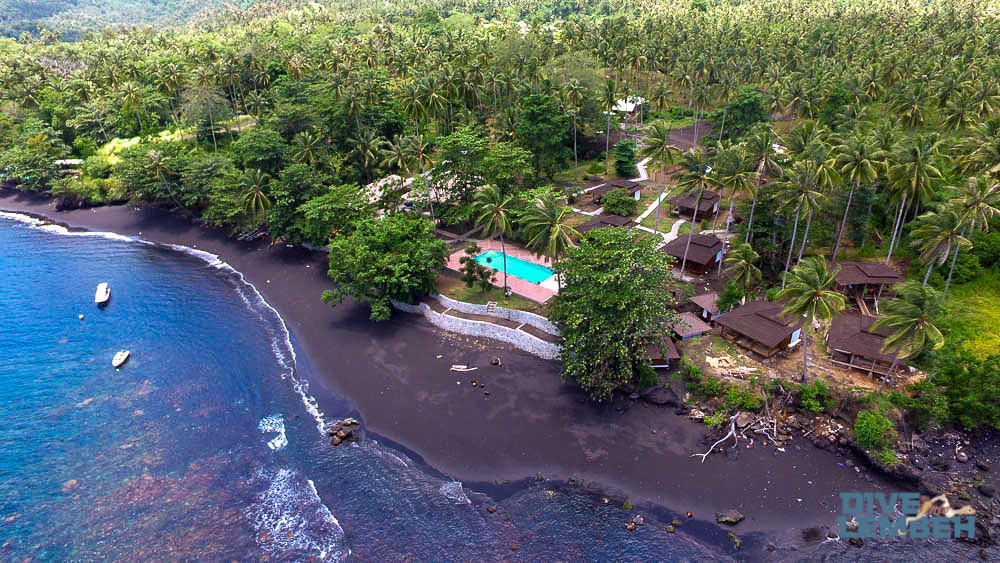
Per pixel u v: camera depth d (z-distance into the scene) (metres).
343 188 92.62
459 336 73.19
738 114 120.94
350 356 70.94
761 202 80.56
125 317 81.88
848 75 121.38
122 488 52.44
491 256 88.81
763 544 44.72
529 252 90.44
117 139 143.00
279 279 92.31
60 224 120.94
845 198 77.38
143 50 190.38
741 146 79.25
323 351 72.38
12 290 90.19
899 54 134.50
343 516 49.19
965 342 61.12
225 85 140.88
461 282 81.94
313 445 57.38
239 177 102.38
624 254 57.31
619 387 60.66
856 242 81.62
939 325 59.06
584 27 174.38
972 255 72.62
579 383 62.72
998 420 50.66
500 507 49.38
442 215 97.00
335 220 89.94
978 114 96.81
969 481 48.72
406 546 46.19
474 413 60.16
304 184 95.88
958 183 82.38
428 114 112.31
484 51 145.50
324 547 46.41
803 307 53.09
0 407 62.97
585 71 129.62
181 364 70.69
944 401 51.38
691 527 46.56
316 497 51.19
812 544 44.44
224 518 49.28
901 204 73.75
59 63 175.75
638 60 149.88
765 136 72.38
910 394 54.47
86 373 69.00
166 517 49.44
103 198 127.19
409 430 58.66
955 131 97.69
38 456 56.19
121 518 49.34
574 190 106.31
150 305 85.38
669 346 61.88
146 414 62.12
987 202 61.66
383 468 54.12
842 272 72.94
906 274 76.81
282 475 53.75
